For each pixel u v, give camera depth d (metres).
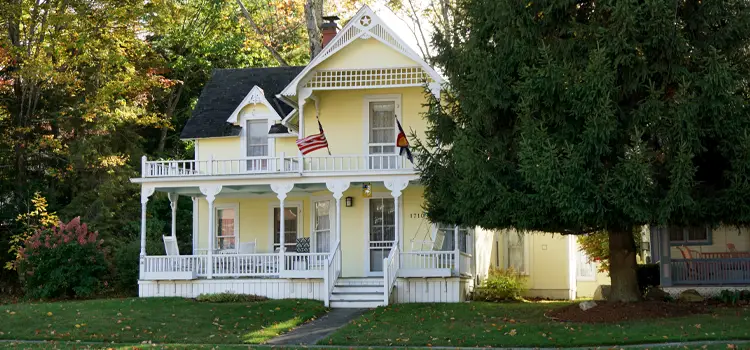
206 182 27.22
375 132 28.06
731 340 16.22
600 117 17.02
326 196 28.69
